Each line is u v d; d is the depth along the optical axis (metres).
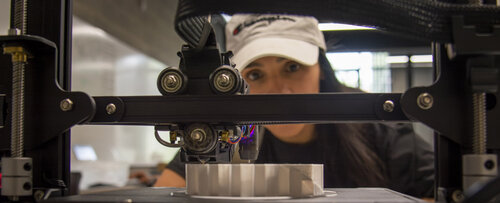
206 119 0.65
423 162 1.41
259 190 0.60
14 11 0.72
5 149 0.69
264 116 0.64
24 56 0.66
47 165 0.69
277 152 1.40
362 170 1.39
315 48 1.37
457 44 0.56
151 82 2.87
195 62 0.67
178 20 0.55
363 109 0.64
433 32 0.56
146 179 2.46
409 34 0.56
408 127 1.44
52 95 0.68
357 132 1.40
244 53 1.35
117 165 2.79
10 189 0.64
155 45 2.15
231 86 0.64
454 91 0.60
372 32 1.33
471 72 0.57
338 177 1.39
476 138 0.58
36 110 0.68
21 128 0.66
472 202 0.49
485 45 0.56
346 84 1.49
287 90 1.38
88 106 0.66
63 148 0.71
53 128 0.67
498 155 0.61
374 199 0.58
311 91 1.41
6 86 0.70
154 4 1.97
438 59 0.62
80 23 2.02
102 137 2.88
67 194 0.70
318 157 1.40
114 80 2.66
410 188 1.37
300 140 1.41
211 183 0.62
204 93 0.66
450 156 0.62
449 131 0.60
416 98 0.60
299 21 1.36
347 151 1.39
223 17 1.39
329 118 0.64
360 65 1.47
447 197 0.61
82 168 2.63
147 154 3.14
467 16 0.56
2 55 0.70
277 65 1.37
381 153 1.40
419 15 0.55
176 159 1.47
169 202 0.55
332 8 0.53
